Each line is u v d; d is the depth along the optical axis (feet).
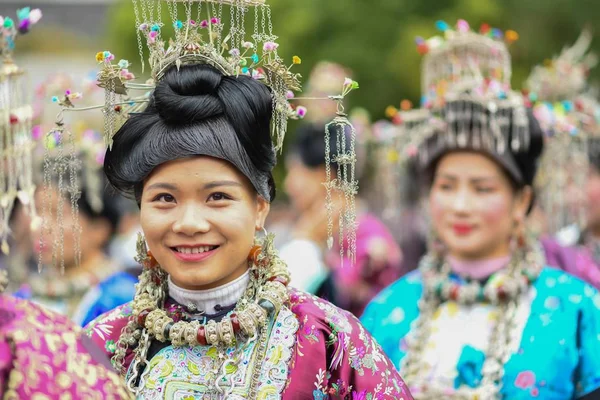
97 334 18.19
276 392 17.07
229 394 17.01
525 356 24.70
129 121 17.40
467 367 25.39
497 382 24.75
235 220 17.11
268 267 17.97
